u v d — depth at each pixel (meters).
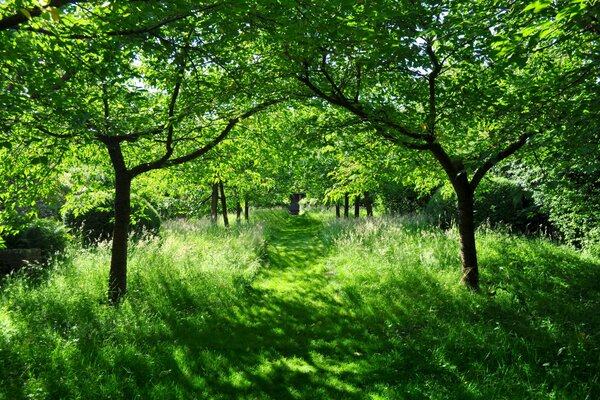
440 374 5.28
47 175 7.38
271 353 6.14
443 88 7.29
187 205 20.86
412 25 5.88
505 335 6.10
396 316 7.47
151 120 7.39
